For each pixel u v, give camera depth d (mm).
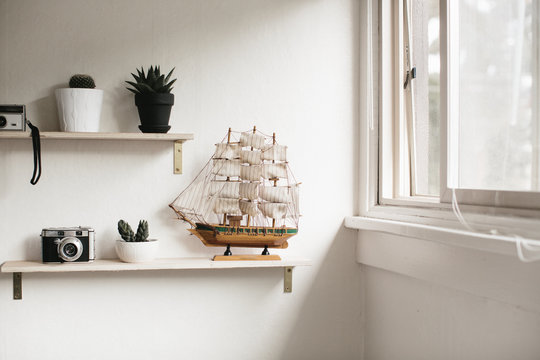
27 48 1813
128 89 1825
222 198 1832
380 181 2053
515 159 1330
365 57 2072
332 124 2064
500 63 1366
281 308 2006
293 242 2023
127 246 1746
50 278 1823
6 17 1800
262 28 1997
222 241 1844
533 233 1243
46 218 1823
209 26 1948
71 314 1838
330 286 2059
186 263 1785
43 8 1823
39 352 1815
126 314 1874
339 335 2066
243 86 1977
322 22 2057
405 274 1761
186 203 1910
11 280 1797
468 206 1513
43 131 1819
